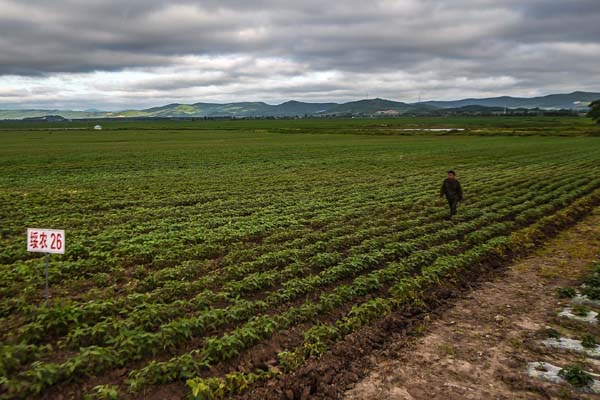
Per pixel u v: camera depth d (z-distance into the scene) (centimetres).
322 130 16125
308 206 2669
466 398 819
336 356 952
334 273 1395
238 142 10281
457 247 1772
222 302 1184
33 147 8644
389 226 2097
